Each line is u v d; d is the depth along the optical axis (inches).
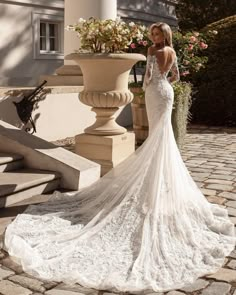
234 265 158.2
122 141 277.3
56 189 239.0
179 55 343.9
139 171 192.5
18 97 313.3
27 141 253.0
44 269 151.6
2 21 427.8
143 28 271.4
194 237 175.8
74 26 269.3
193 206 194.1
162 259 159.6
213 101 477.4
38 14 465.1
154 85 198.1
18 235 174.9
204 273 150.3
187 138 410.6
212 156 335.9
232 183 261.7
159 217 181.3
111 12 355.9
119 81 267.4
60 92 353.1
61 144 342.0
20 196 217.3
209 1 800.3
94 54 254.4
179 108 334.0
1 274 148.5
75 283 143.6
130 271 152.1
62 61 505.4
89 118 394.0
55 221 189.6
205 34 470.3
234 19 478.3
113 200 193.2
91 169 247.1
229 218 203.0
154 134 194.7
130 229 177.6
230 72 465.1
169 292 139.3
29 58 461.7
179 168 195.5
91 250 166.4
